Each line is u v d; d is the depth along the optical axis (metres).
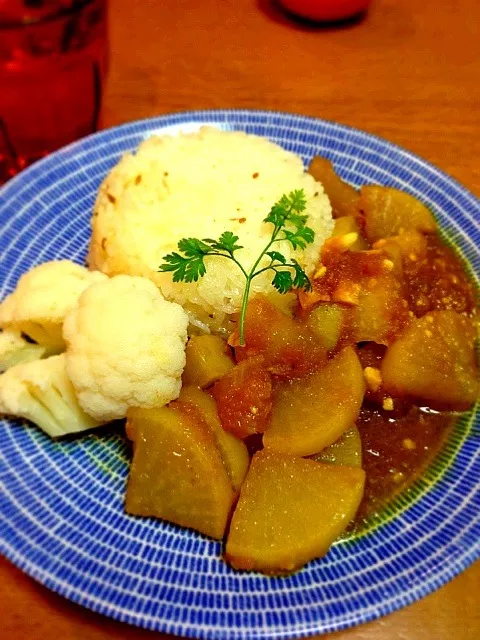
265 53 0.41
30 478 0.23
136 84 0.39
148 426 0.22
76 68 0.32
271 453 0.22
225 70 0.40
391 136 0.36
